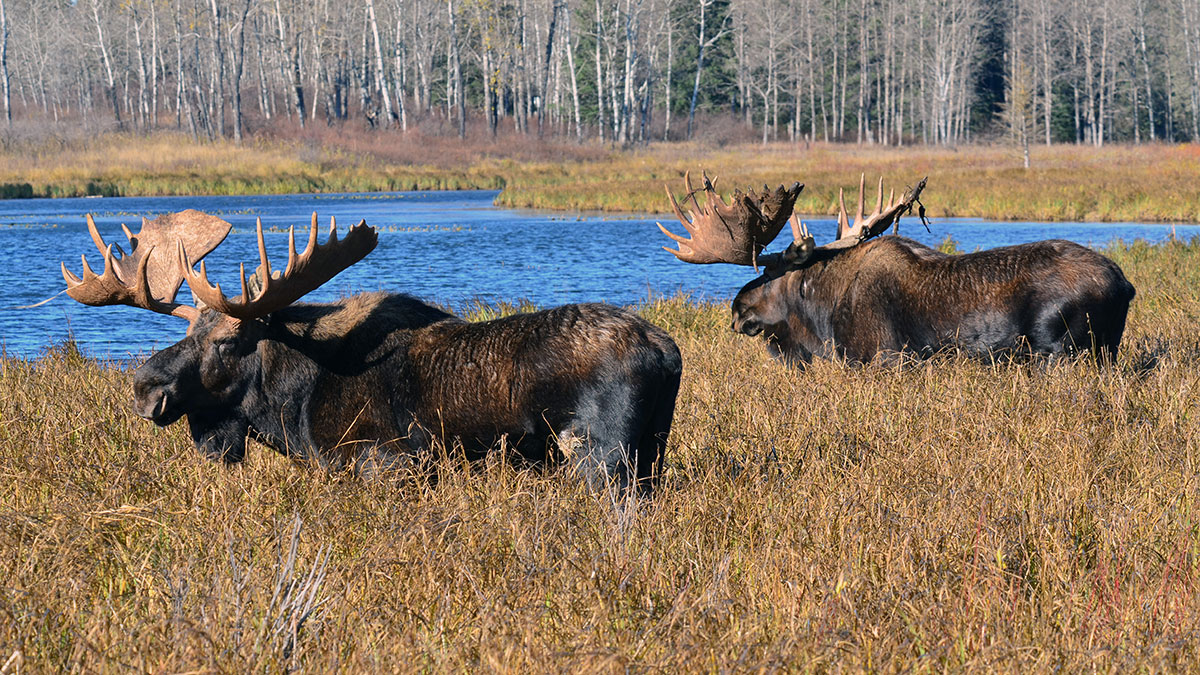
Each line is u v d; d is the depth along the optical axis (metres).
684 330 38.25
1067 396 22.16
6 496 17.62
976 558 13.68
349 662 11.38
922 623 11.92
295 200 148.62
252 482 17.19
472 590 13.09
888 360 26.77
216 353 17.83
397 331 17.83
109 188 161.00
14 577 13.46
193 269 17.23
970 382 23.72
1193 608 12.66
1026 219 107.38
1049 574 13.80
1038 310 24.88
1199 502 16.42
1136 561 13.92
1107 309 24.78
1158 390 23.38
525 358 16.70
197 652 11.07
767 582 13.38
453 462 17.39
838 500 16.39
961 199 115.25
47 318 50.06
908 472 17.95
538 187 148.00
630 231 97.12
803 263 28.36
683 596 12.34
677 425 21.52
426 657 11.36
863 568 13.98
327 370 17.89
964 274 25.84
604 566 13.59
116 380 26.97
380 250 80.06
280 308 17.59
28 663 11.07
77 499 16.38
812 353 28.61
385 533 14.49
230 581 12.71
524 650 11.30
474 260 73.38
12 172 175.88
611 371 16.33
